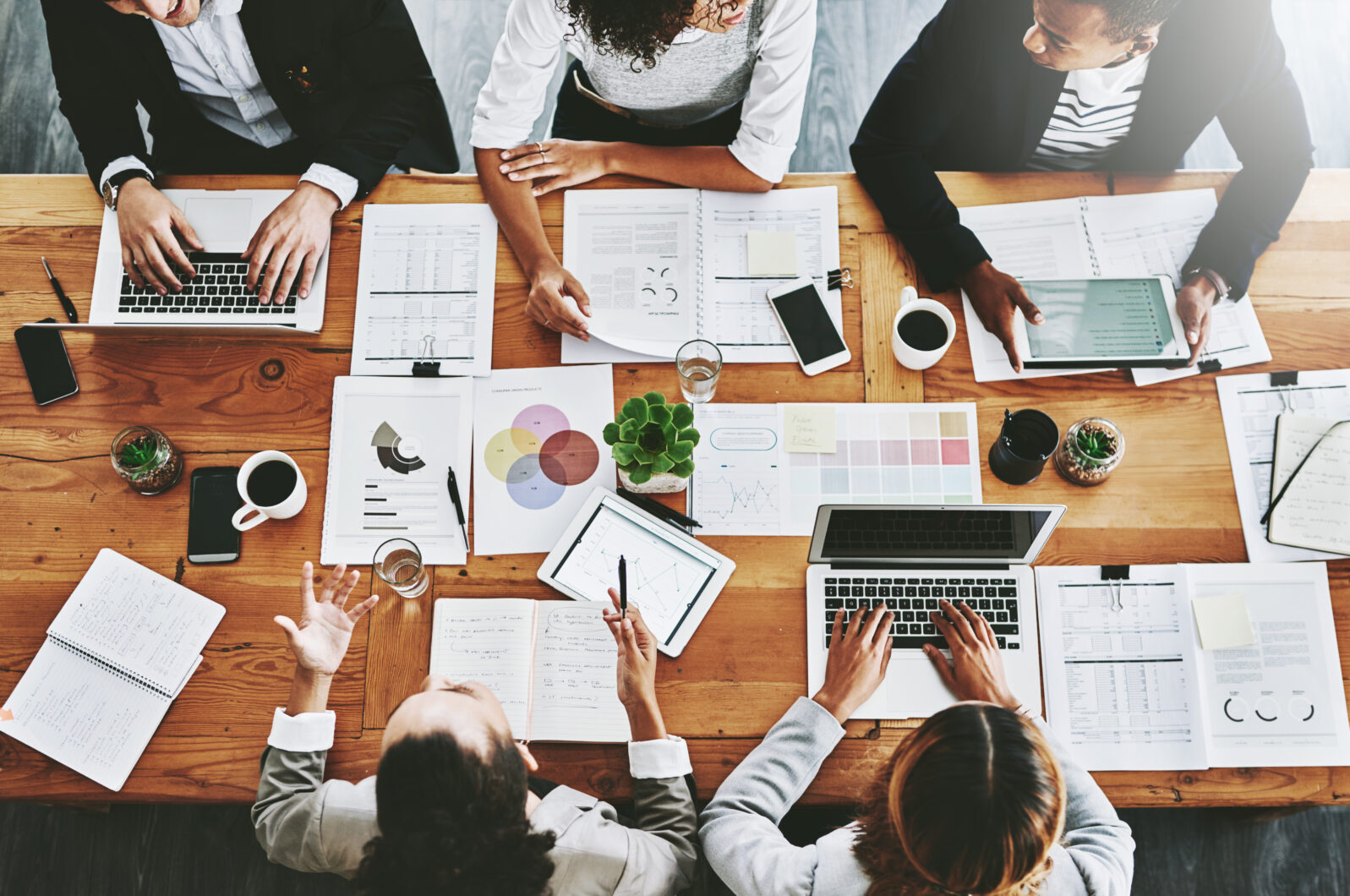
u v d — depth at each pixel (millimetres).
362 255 1610
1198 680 1360
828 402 1526
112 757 1346
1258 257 1568
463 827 1048
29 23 2727
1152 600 1396
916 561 1398
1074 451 1426
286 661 1397
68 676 1380
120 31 1694
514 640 1387
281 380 1540
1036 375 1533
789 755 1305
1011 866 1016
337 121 1868
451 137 1996
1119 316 1548
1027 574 1410
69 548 1448
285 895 2008
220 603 1424
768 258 1600
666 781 1288
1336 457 1448
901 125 1650
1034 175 1654
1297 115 1600
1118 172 1650
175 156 1975
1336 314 1546
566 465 1491
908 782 1062
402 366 1547
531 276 1571
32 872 2027
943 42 1627
